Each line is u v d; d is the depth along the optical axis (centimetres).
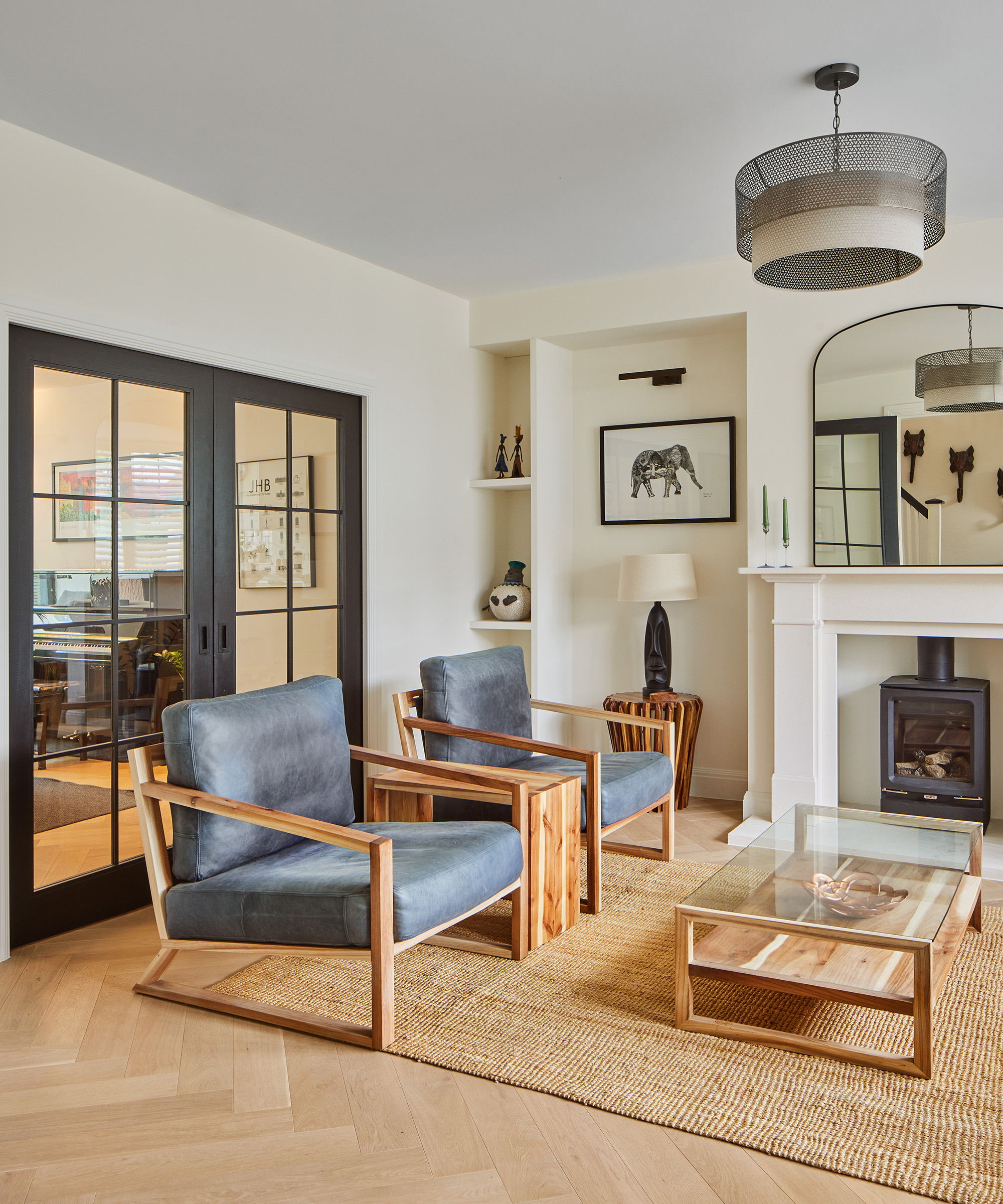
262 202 362
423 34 248
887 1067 221
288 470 404
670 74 270
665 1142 195
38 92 277
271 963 290
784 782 424
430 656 482
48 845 313
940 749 412
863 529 413
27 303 297
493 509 535
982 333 391
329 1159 190
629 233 402
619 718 391
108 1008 260
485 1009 255
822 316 421
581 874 368
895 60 262
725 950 249
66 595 316
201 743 260
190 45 252
